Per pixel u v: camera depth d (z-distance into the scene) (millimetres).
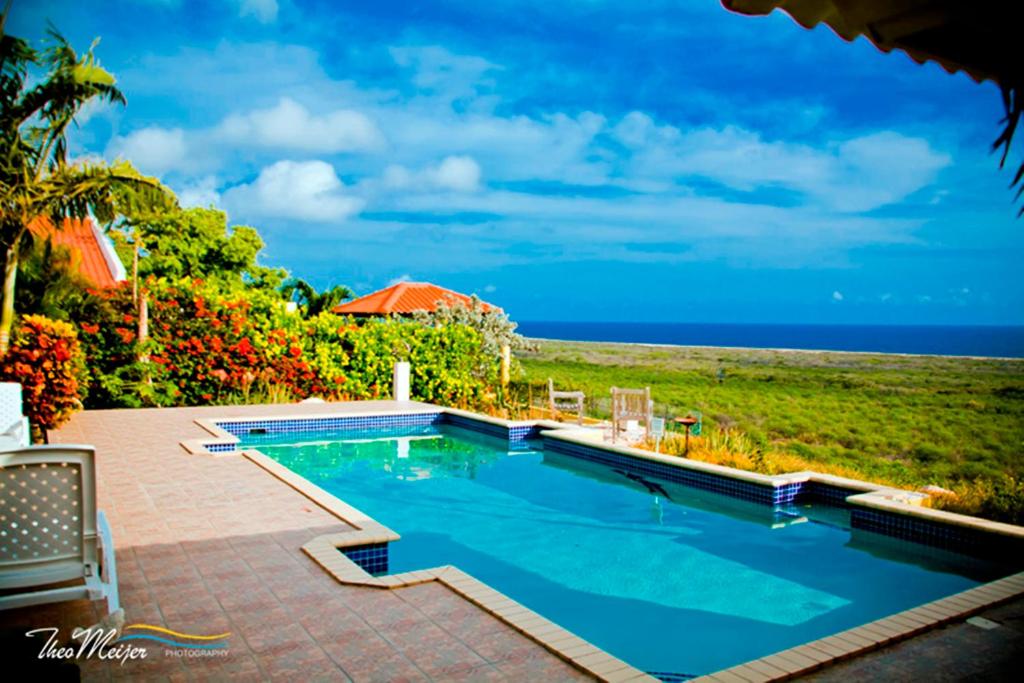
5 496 3990
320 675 3721
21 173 10727
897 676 3828
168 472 8633
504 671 3781
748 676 3754
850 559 7109
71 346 10133
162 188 11859
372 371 16812
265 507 7070
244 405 15094
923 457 11742
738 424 14469
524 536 7832
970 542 6883
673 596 6141
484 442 13383
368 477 10578
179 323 14930
